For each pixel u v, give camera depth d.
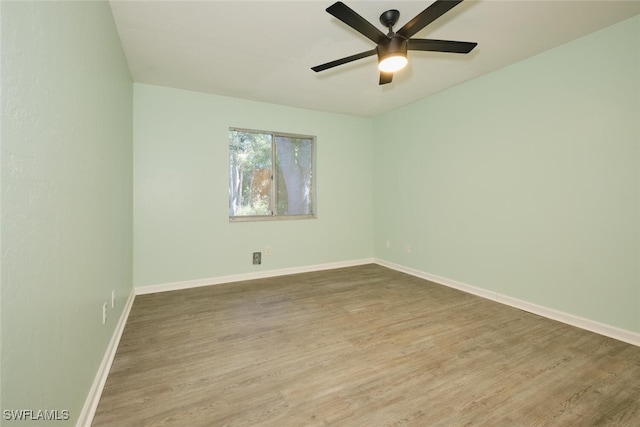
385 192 4.69
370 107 4.31
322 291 3.44
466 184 3.39
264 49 2.58
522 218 2.85
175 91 3.50
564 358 1.98
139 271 3.34
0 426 0.73
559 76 2.54
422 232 4.02
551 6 2.01
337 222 4.66
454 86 3.49
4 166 0.76
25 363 0.85
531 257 2.78
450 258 3.62
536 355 2.02
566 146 2.51
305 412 1.47
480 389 1.66
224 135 3.79
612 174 2.25
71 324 1.21
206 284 3.70
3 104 0.76
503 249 3.02
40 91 0.97
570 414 1.46
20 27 0.84
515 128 2.88
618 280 2.23
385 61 1.95
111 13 2.03
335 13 1.60
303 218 4.37
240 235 3.91
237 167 3.96
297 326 2.49
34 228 0.91
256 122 3.99
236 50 2.59
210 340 2.23
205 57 2.71
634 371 1.82
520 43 2.50
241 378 1.76
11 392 0.77
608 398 1.58
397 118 4.40
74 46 1.30
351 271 4.41
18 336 0.81
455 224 3.54
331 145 4.58
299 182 4.41
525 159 2.81
